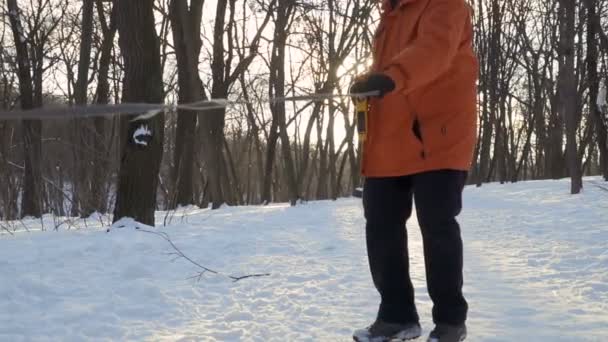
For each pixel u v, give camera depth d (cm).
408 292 337
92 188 1049
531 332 367
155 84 823
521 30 3192
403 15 332
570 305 437
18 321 402
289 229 884
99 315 417
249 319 411
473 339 351
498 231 866
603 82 1842
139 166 816
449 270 317
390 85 292
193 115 1988
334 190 2778
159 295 473
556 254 651
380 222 335
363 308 435
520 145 4528
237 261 614
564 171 3381
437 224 317
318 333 374
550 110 3462
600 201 1225
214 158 1706
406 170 322
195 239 731
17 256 598
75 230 813
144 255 616
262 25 2298
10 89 2181
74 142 1069
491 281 524
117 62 2191
